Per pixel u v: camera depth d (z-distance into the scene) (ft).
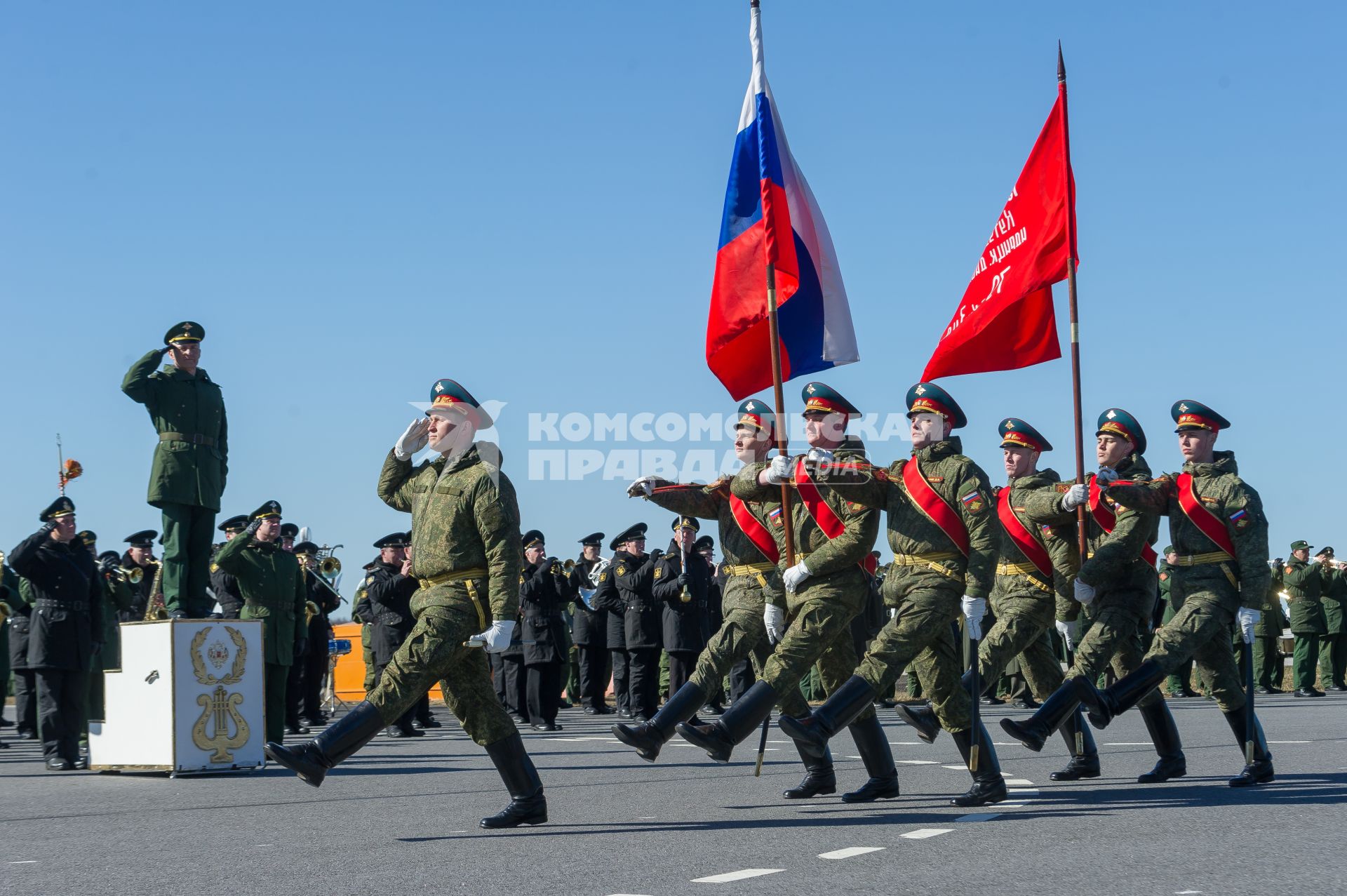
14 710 81.41
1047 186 34.99
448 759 40.70
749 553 28.84
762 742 29.17
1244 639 29.40
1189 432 30.45
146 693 37.04
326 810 28.25
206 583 39.65
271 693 44.65
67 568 40.40
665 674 70.95
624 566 62.34
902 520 27.04
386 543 54.60
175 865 21.15
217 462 39.65
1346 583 75.41
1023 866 19.58
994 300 35.88
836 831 23.61
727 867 19.94
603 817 26.14
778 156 33.01
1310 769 32.60
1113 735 45.11
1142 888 17.75
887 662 26.30
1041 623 31.48
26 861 21.84
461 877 19.44
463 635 24.11
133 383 37.70
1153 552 31.91
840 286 34.04
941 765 35.70
